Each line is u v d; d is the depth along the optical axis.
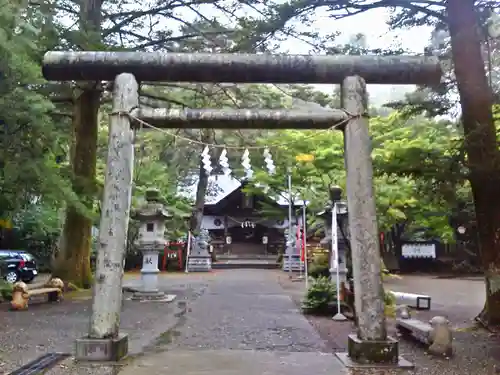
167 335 8.83
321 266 16.59
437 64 7.03
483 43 10.12
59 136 13.38
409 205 21.80
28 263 21.11
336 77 7.11
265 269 32.50
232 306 13.12
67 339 8.38
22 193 12.48
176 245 31.20
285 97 19.25
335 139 19.94
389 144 15.65
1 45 10.11
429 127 17.16
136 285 18.77
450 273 29.72
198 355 7.10
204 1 15.45
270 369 6.29
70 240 17.03
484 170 8.39
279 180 24.53
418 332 7.81
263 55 7.00
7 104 10.86
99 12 16.36
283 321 10.52
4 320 10.51
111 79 7.16
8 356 7.00
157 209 14.68
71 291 16.09
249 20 11.55
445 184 8.95
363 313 6.57
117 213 6.68
